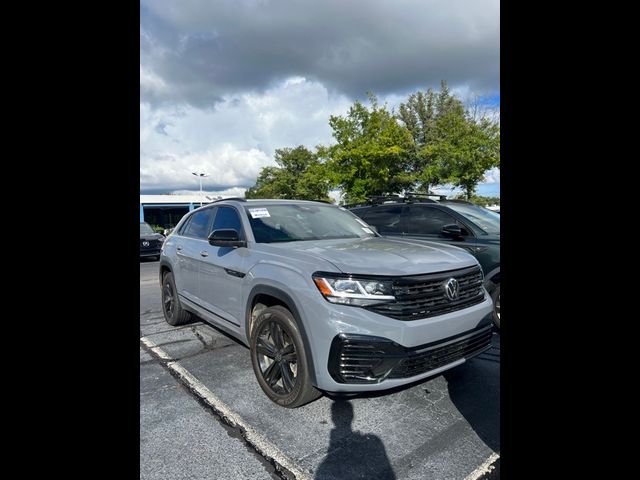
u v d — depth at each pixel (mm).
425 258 2824
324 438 2443
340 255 2779
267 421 2654
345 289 2447
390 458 2234
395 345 2355
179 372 3545
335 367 2373
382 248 3090
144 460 2246
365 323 2355
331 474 2102
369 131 19031
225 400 2977
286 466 2178
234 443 2406
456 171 20188
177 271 4785
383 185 18953
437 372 2559
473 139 20156
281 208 4016
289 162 52281
